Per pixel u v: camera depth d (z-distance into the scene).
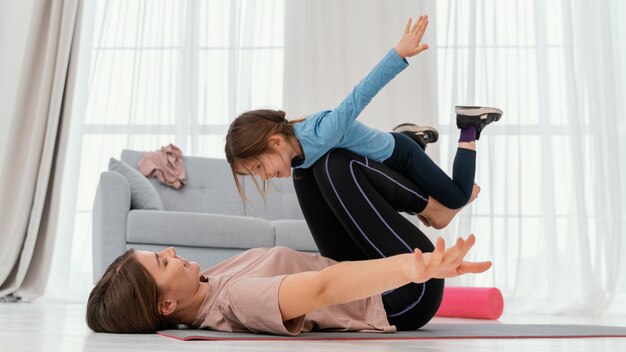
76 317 2.72
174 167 4.42
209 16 4.96
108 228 3.68
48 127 4.46
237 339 1.60
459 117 2.23
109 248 3.67
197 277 1.84
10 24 4.91
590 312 4.33
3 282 4.16
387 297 1.95
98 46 4.92
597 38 4.78
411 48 1.98
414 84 4.77
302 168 2.08
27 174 4.36
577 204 4.54
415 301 1.94
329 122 1.95
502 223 4.64
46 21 4.68
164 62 4.95
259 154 1.95
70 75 4.62
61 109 4.60
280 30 4.98
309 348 1.44
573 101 4.66
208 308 1.83
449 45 4.85
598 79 4.74
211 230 3.73
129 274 1.78
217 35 4.96
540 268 4.62
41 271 4.32
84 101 4.88
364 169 2.00
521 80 4.81
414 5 4.85
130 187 3.88
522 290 4.58
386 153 2.09
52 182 4.49
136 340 1.59
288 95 4.84
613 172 4.57
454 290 3.44
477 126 2.23
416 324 2.01
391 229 1.93
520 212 4.62
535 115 4.77
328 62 4.85
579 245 4.50
